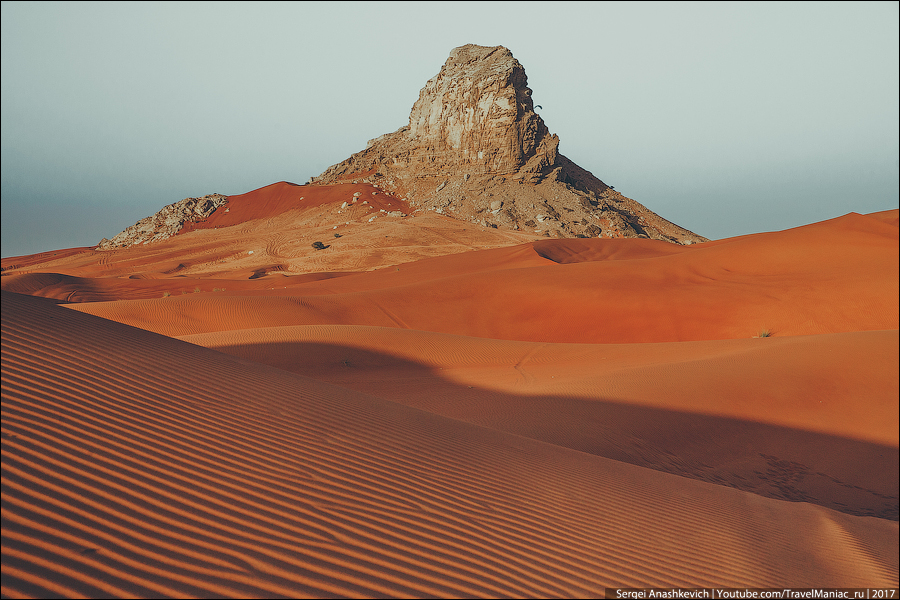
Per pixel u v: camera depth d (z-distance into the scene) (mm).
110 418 5422
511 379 17844
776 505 9016
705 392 15617
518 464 7641
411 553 4551
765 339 21672
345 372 19531
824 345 19078
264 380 8195
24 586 3104
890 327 28578
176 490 4543
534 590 4477
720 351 20016
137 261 101438
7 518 3594
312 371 19578
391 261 84812
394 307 36062
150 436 5324
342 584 3902
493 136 127188
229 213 144750
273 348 21594
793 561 6590
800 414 15062
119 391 6094
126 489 4344
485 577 4473
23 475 4086
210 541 4008
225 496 4672
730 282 35750
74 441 4781
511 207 118625
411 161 143750
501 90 126688
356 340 22953
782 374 17000
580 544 5598
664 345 22625
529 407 14141
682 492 8398
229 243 109000
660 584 5160
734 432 13922
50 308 8164
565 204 121500
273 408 7070
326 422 7129
